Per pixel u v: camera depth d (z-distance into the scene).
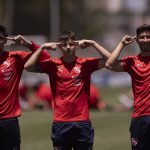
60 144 25.02
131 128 24.80
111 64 24.92
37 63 25.27
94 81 106.12
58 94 25.05
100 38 178.75
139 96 24.58
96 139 40.03
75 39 25.03
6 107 24.72
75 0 168.75
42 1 160.12
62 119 24.86
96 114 54.53
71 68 25.08
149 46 24.55
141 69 24.66
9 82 24.83
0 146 24.97
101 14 181.75
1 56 25.03
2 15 153.62
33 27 158.75
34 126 46.16
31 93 80.69
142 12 163.00
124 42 24.92
